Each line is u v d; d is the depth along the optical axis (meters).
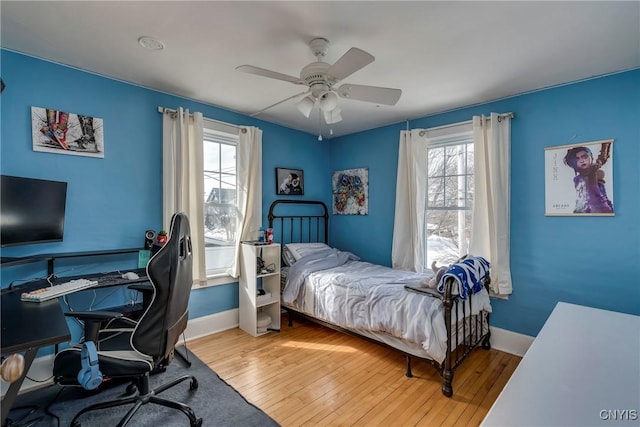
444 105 3.13
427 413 1.95
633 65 2.25
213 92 2.84
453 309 2.26
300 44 2.02
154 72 2.43
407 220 3.49
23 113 2.11
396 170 3.78
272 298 3.36
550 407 0.82
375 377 2.37
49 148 2.21
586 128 2.47
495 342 2.89
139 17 1.73
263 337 3.12
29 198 1.97
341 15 1.71
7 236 1.84
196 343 2.95
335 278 2.96
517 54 2.12
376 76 2.47
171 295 1.62
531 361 1.10
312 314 3.09
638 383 0.94
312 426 1.83
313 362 2.60
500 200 2.78
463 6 1.63
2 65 2.04
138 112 2.67
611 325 1.46
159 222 2.79
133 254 2.62
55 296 1.75
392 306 2.40
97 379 1.38
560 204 2.58
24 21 1.76
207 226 3.22
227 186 3.37
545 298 2.66
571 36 1.89
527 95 2.76
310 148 4.29
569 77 2.46
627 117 2.30
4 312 1.50
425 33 1.88
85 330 1.68
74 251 2.32
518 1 1.58
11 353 1.10
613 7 1.62
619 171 2.33
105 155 2.48
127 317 2.12
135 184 2.65
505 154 2.80
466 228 3.23
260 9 1.66
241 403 2.03
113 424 1.80
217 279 3.20
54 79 2.24
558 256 2.60
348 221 4.30
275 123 3.83
